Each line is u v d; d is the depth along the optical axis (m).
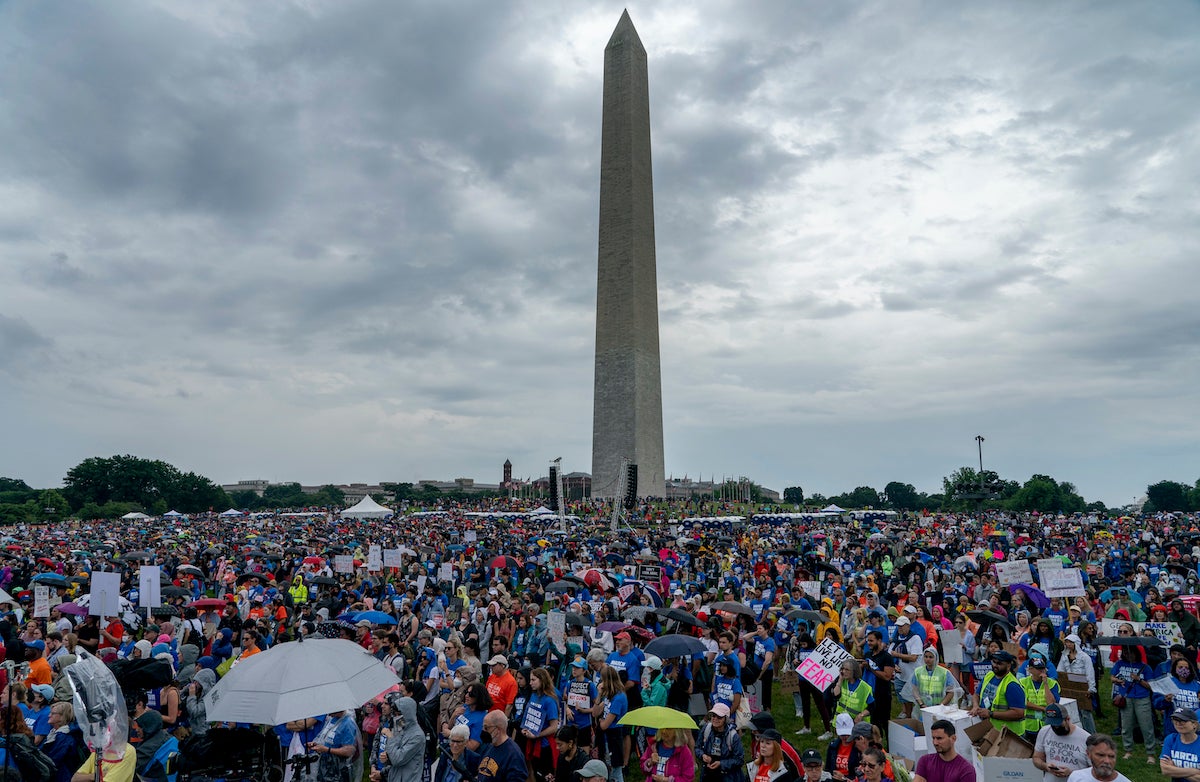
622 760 13.79
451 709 12.87
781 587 25.47
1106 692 21.73
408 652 18.39
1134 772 15.23
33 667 15.23
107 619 22.52
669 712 10.98
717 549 43.62
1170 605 20.48
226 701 10.17
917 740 11.63
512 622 19.47
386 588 28.83
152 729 11.53
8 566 36.94
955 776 9.68
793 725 18.72
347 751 11.92
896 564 38.19
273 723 9.79
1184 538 46.91
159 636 18.33
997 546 42.84
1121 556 37.31
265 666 10.55
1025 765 10.23
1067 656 16.73
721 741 11.16
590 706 13.38
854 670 13.95
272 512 131.12
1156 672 15.71
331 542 53.59
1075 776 9.50
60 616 22.47
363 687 10.81
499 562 32.53
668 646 14.23
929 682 14.29
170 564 41.97
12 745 10.88
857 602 20.67
